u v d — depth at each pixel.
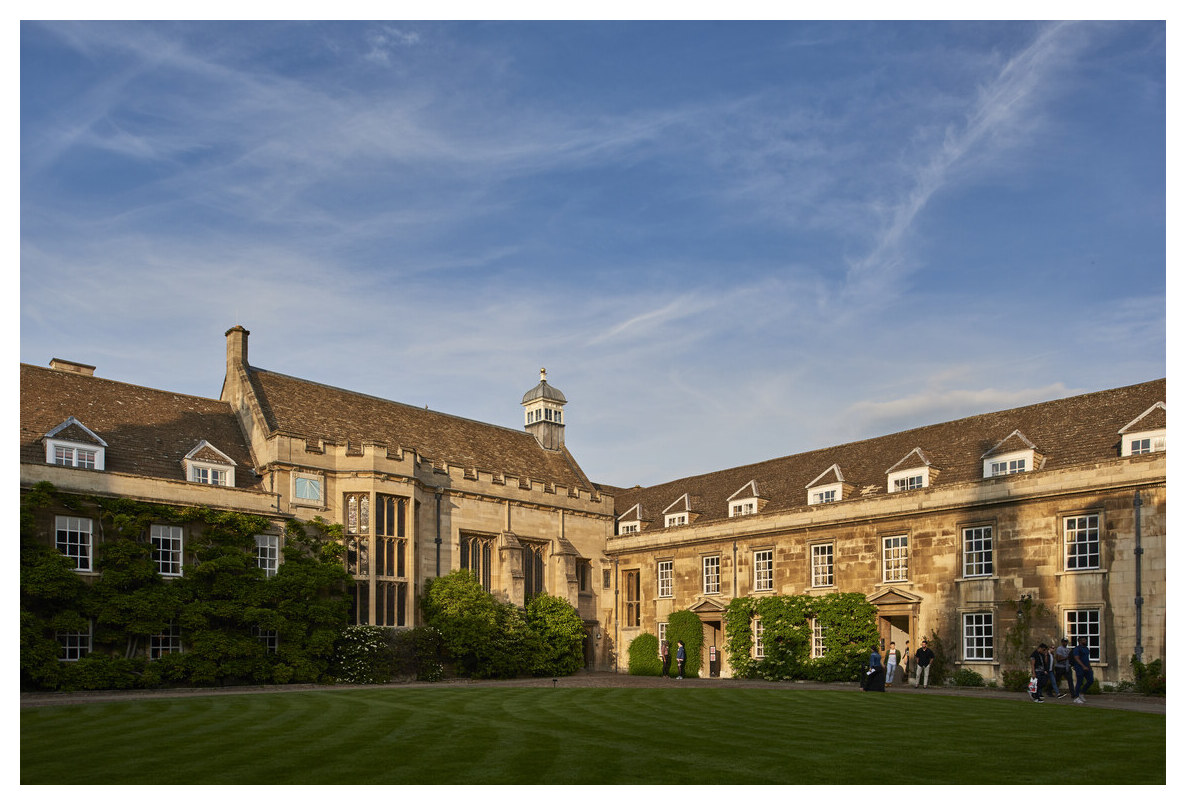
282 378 39.34
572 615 41.12
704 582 40.72
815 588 36.06
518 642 37.75
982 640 30.52
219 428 35.44
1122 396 31.23
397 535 35.69
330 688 27.97
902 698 22.27
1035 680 22.72
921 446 36.47
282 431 33.53
